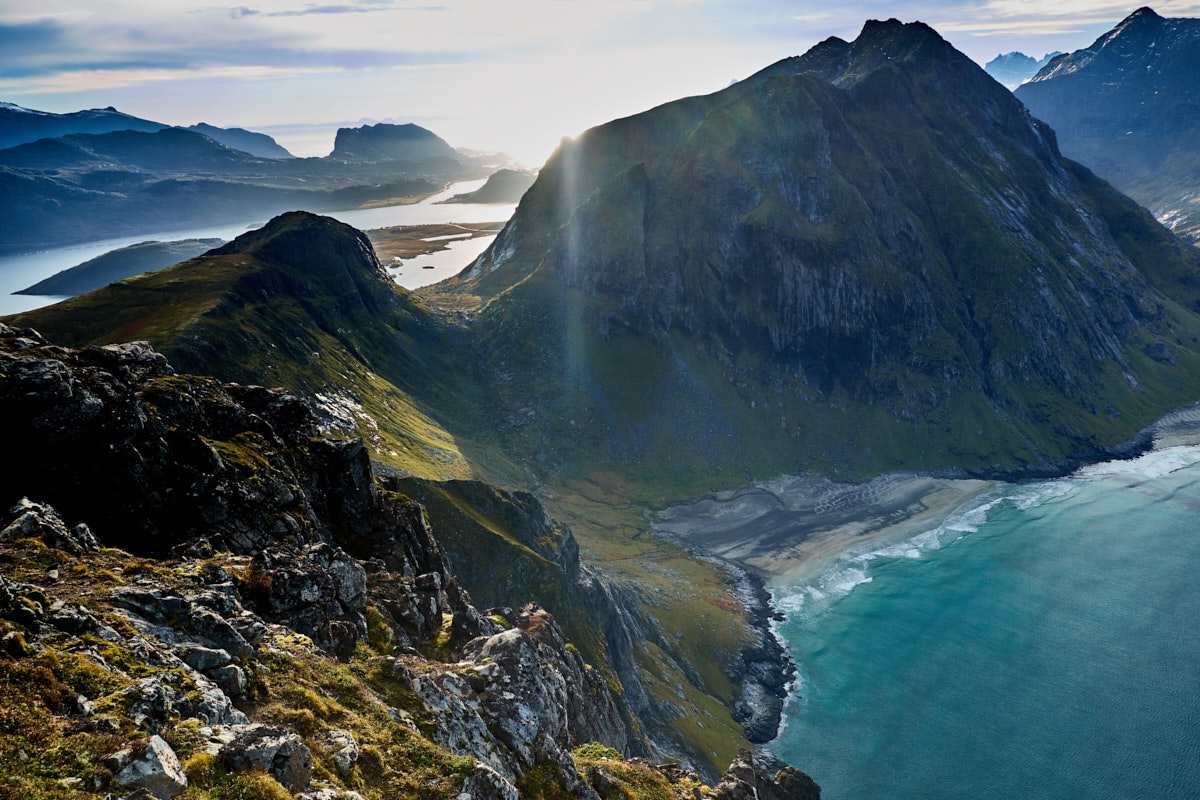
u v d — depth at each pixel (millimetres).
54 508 38406
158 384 51094
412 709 34719
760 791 76688
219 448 49844
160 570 34469
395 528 60281
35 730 19859
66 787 18578
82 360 48469
